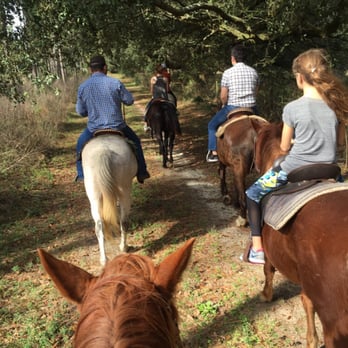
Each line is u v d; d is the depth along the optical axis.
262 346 3.89
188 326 4.23
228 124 6.45
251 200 3.40
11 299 4.89
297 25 10.23
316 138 2.93
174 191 8.48
